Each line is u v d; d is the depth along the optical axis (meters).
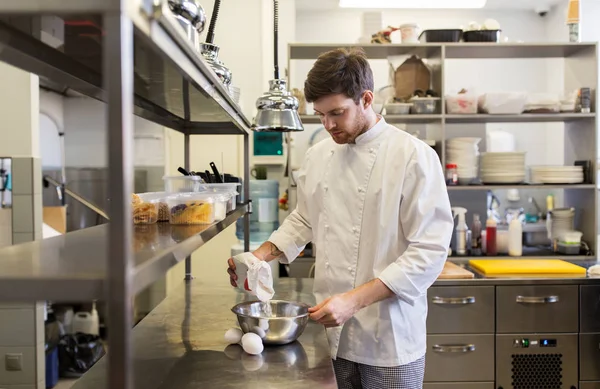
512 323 2.97
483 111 3.65
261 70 4.05
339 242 1.78
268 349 1.63
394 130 1.76
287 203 3.97
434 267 1.62
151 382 1.38
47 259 0.92
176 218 1.48
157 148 4.13
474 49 3.62
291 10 4.14
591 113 3.54
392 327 1.69
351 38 4.93
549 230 3.83
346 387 1.82
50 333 3.78
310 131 4.62
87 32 0.91
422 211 1.64
